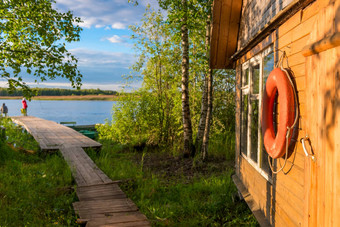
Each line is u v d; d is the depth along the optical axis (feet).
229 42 20.74
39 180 23.54
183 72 35.06
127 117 44.11
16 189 20.97
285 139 10.26
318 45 8.04
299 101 10.12
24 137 47.11
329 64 7.71
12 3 26.21
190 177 28.37
